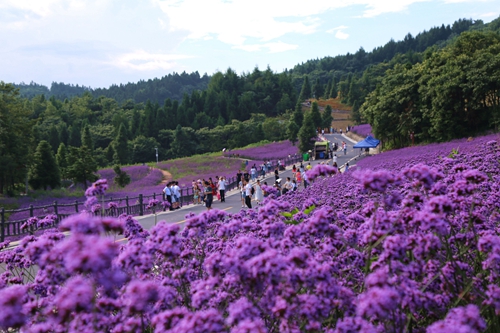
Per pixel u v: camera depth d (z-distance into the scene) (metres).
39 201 34.22
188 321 2.58
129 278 3.67
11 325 2.56
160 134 125.88
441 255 4.05
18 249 5.04
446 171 7.66
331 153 68.06
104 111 175.75
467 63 44.91
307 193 12.88
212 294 3.42
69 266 2.43
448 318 2.67
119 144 101.31
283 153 84.25
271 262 2.87
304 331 3.03
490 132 40.19
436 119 45.09
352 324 2.73
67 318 2.92
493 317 3.40
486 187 5.88
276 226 4.24
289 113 169.25
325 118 141.88
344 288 3.26
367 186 3.36
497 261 3.38
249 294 3.27
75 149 51.31
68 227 2.70
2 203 32.34
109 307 3.17
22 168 44.38
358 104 155.75
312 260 3.15
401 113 52.12
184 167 75.50
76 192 44.25
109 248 2.48
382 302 2.62
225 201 29.39
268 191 7.91
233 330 2.50
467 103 42.66
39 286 3.90
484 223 4.45
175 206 25.84
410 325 3.41
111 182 59.22
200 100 165.62
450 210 3.37
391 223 3.65
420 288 3.50
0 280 4.16
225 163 76.69
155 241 3.73
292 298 2.90
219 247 4.93
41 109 164.00
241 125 121.81
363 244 4.21
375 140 61.84
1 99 43.81
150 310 3.38
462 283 3.65
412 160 20.53
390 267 3.25
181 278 3.74
